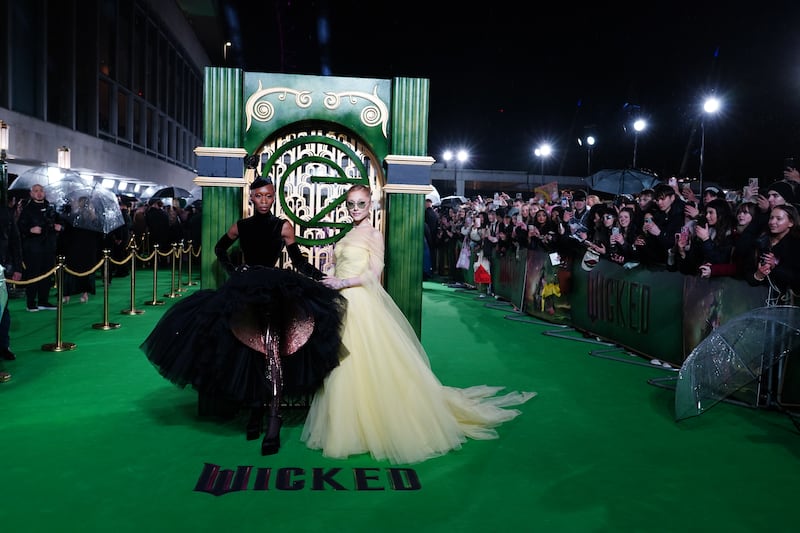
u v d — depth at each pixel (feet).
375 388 13.58
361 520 10.53
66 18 78.18
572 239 29.27
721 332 15.33
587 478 12.51
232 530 10.11
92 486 11.66
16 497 11.15
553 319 30.94
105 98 90.89
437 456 13.50
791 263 16.48
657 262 22.66
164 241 57.67
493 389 18.54
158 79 115.85
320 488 11.76
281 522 10.39
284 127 16.96
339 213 17.28
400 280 16.88
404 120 16.81
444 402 15.05
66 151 61.87
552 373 21.21
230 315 13.61
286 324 13.92
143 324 28.68
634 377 20.75
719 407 17.42
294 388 13.99
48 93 74.13
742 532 10.46
